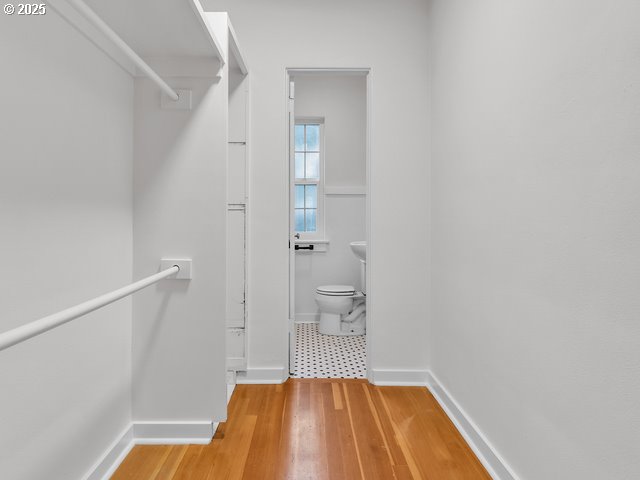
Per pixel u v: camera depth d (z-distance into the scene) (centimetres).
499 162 159
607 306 100
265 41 256
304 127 452
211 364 183
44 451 118
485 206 173
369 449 177
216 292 183
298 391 244
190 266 181
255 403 225
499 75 159
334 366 296
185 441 181
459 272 204
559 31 120
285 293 258
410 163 258
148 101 182
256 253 257
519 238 144
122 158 171
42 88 115
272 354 258
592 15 106
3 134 100
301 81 440
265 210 257
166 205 182
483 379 174
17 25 105
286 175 258
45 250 117
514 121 147
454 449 178
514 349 147
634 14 92
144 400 182
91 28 140
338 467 162
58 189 123
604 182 101
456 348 208
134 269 182
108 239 158
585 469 108
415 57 258
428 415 212
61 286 125
